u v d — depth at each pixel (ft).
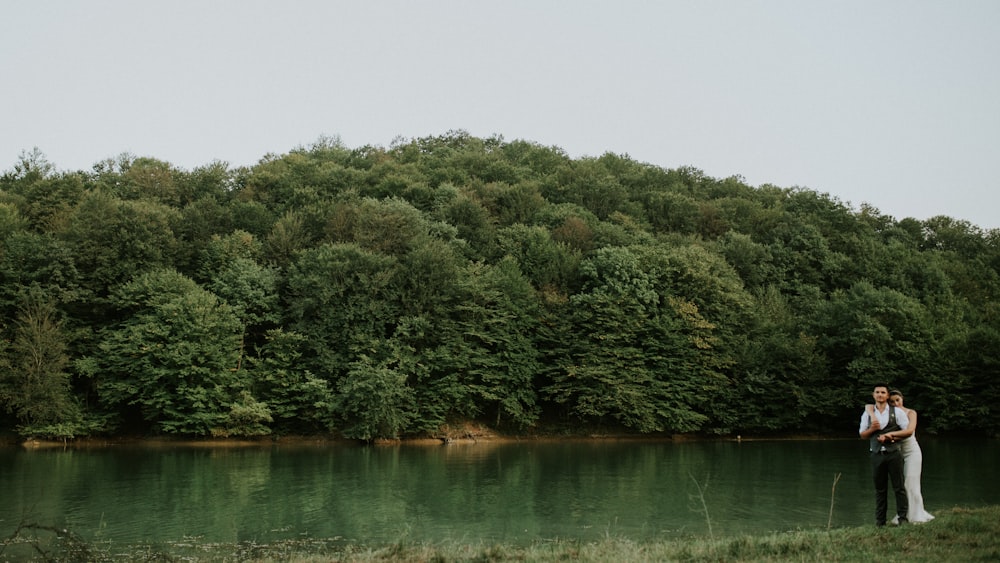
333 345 194.29
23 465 134.41
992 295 276.62
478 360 195.21
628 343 208.23
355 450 169.48
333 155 396.98
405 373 188.55
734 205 344.49
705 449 174.60
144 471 125.80
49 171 294.46
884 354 209.46
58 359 174.09
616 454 161.38
